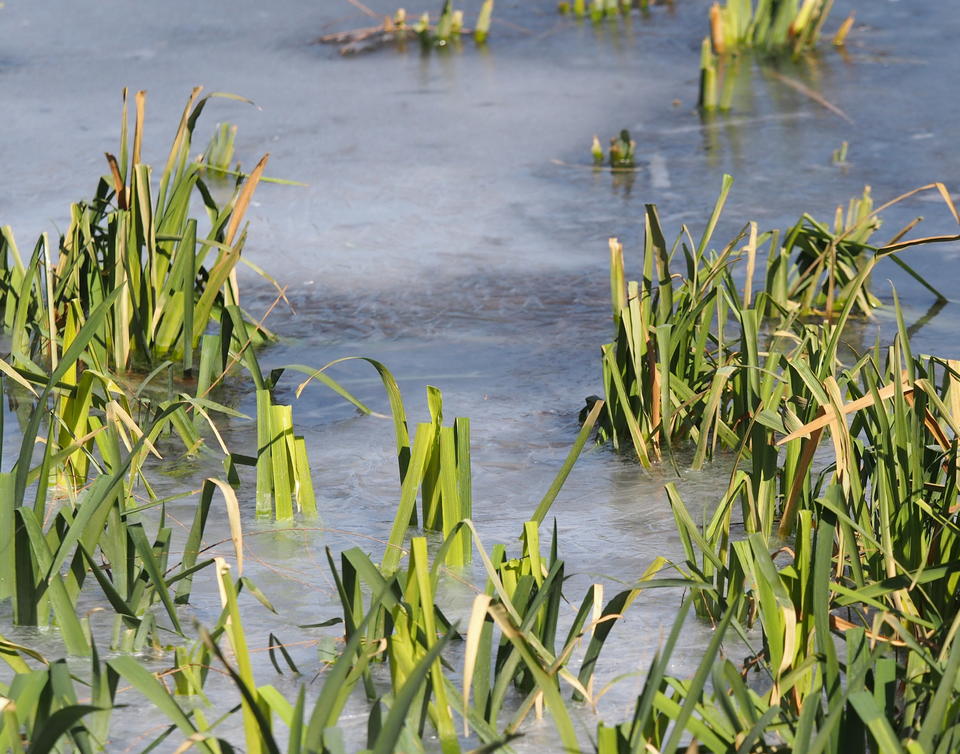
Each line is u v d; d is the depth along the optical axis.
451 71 29.33
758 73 28.41
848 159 21.47
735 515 9.41
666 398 9.98
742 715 5.80
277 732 6.47
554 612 6.85
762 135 23.33
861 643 6.20
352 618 6.98
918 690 6.24
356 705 6.75
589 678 6.80
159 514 9.35
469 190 20.33
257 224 18.61
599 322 14.48
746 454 10.33
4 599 7.95
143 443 7.73
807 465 8.69
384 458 10.72
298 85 28.02
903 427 7.43
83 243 12.53
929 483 7.61
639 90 27.23
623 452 10.77
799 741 5.32
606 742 5.50
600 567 8.55
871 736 5.80
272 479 9.48
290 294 15.65
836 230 15.14
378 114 25.45
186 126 13.05
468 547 8.65
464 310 14.95
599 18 34.66
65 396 9.99
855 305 14.45
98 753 6.24
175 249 13.20
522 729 6.55
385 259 17.02
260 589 8.20
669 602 8.01
